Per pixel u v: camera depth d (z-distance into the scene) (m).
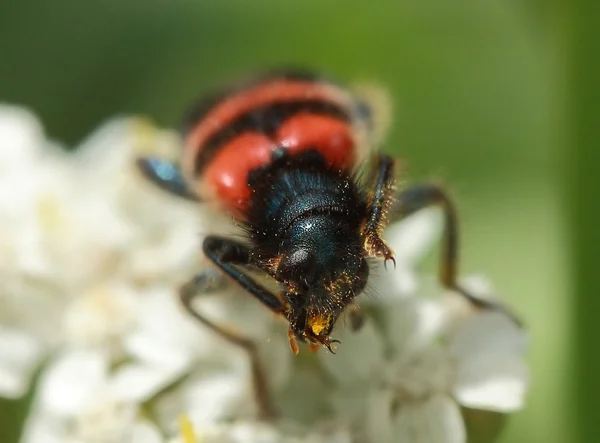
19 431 0.06
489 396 0.06
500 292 0.07
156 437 0.06
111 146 0.07
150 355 0.06
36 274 0.07
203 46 0.09
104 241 0.07
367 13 0.08
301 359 0.06
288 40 0.08
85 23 0.09
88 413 0.06
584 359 0.06
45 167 0.07
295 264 0.05
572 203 0.06
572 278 0.06
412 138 0.08
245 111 0.06
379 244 0.05
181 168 0.06
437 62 0.08
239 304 0.06
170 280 0.07
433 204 0.06
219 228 0.06
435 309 0.06
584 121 0.06
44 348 0.06
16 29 0.09
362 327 0.06
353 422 0.06
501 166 0.08
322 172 0.06
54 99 0.09
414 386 0.06
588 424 0.06
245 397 0.06
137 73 0.09
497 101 0.08
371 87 0.07
